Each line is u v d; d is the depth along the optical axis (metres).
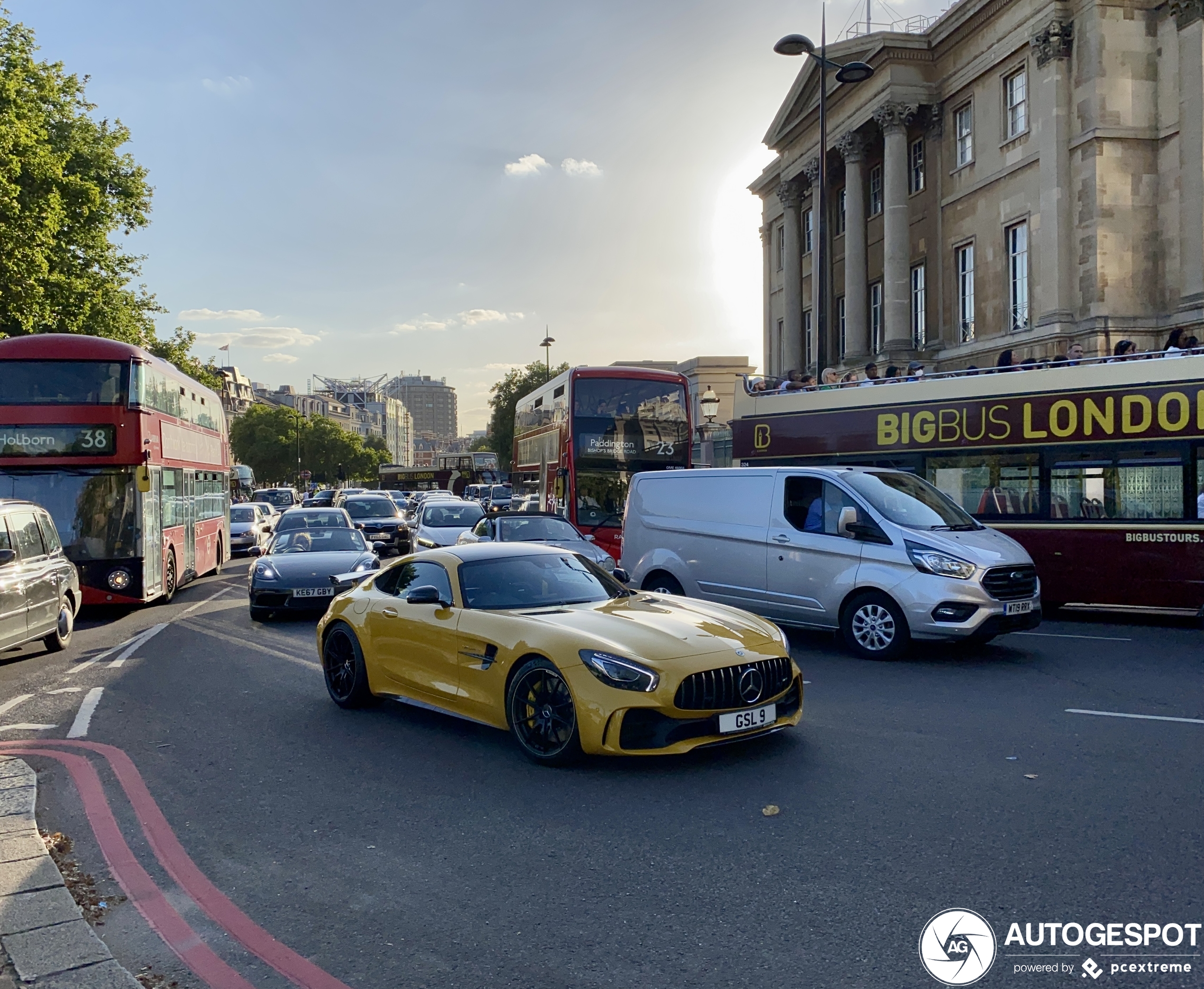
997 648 10.48
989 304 27.98
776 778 5.71
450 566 7.21
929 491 10.86
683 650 5.84
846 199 34.50
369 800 5.51
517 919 3.91
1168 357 12.25
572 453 18.98
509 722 6.20
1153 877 4.17
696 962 3.50
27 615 10.73
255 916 4.01
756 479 11.24
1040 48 25.02
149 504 14.94
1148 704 7.60
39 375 14.36
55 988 3.30
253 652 11.23
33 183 25.72
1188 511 11.97
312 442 120.12
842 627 10.09
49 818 5.33
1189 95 22.66
